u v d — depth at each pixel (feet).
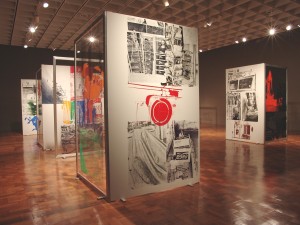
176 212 10.20
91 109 13.46
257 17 26.73
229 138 28.63
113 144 11.24
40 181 14.52
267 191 12.39
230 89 28.50
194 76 13.37
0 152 22.97
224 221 9.41
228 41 36.52
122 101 11.36
